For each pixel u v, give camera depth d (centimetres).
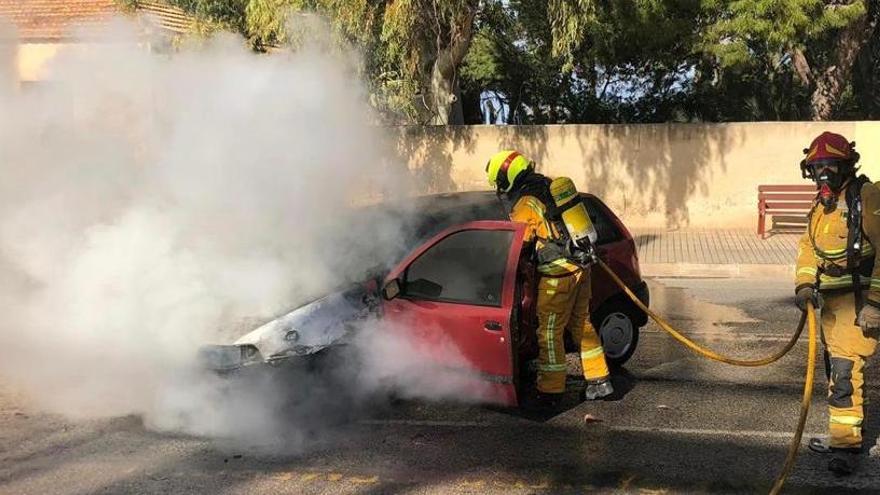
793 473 437
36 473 440
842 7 1538
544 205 519
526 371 562
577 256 519
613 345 636
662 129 1519
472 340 491
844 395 434
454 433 500
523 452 470
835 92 1820
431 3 1326
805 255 452
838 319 439
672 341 740
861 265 429
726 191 1509
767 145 1489
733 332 774
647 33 1609
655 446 478
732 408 545
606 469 445
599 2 1499
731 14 1628
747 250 1276
